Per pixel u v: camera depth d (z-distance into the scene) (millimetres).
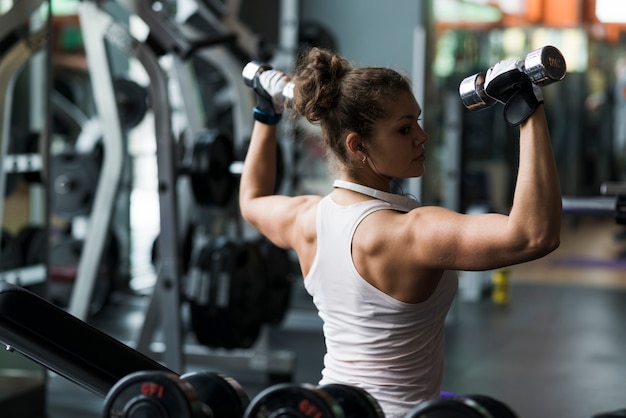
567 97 11516
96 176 5867
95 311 6062
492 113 9961
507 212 10102
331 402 1340
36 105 3924
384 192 1697
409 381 1671
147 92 5965
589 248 9773
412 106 1685
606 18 11398
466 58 9711
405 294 1621
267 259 4566
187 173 4254
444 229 1528
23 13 3777
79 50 7129
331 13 6594
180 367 4125
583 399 4379
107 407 1378
